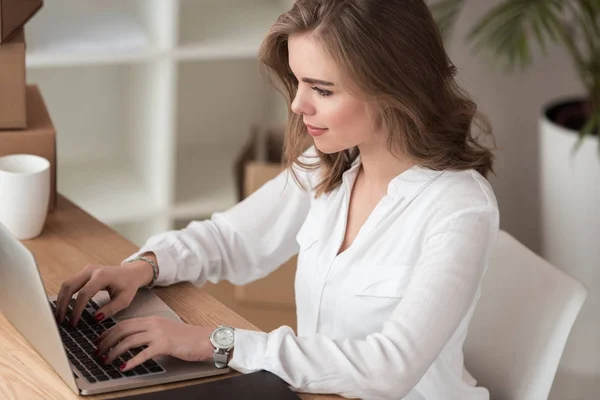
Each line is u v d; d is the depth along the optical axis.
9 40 2.25
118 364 1.64
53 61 3.07
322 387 1.60
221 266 2.13
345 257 1.88
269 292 2.95
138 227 3.65
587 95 4.02
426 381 1.87
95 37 3.27
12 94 2.27
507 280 2.04
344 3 1.65
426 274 1.68
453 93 1.81
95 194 3.48
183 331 1.67
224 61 3.84
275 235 2.17
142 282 1.94
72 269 2.07
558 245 3.72
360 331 1.88
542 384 1.95
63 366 1.58
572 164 3.60
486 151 1.86
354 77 1.65
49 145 2.32
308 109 1.74
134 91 3.58
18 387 1.59
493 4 4.01
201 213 3.55
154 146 3.44
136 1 3.49
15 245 1.55
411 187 1.83
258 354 1.64
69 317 1.83
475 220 1.75
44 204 2.20
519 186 4.34
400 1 1.69
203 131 3.93
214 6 3.66
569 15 4.04
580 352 3.66
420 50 1.70
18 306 1.70
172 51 3.24
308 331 1.98
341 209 1.95
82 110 3.64
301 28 1.67
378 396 1.60
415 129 1.76
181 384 1.61
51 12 3.41
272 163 3.71
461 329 1.84
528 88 4.19
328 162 1.99
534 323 1.97
